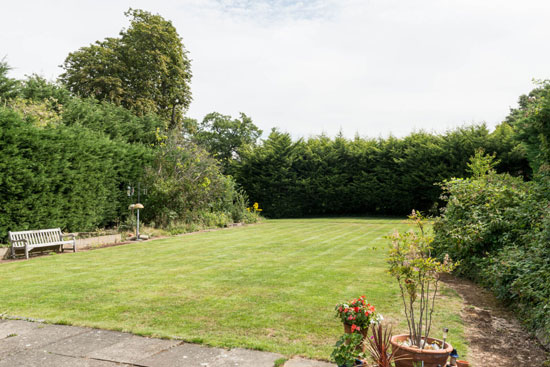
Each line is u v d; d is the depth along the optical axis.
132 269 8.12
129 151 16.58
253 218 21.88
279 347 3.86
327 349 3.83
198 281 6.94
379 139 27.36
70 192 13.11
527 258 5.61
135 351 3.75
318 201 27.67
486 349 4.00
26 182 11.30
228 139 40.62
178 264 8.68
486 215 7.86
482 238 7.45
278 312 5.09
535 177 9.15
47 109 16.56
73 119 19.64
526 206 7.06
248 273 7.63
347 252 10.36
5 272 7.86
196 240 13.27
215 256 9.79
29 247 9.71
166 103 28.89
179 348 3.84
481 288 6.82
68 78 24.67
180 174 17.98
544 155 9.83
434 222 9.05
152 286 6.56
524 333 4.53
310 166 27.59
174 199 17.08
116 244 12.38
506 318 5.12
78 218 13.56
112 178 15.48
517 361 3.69
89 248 11.55
